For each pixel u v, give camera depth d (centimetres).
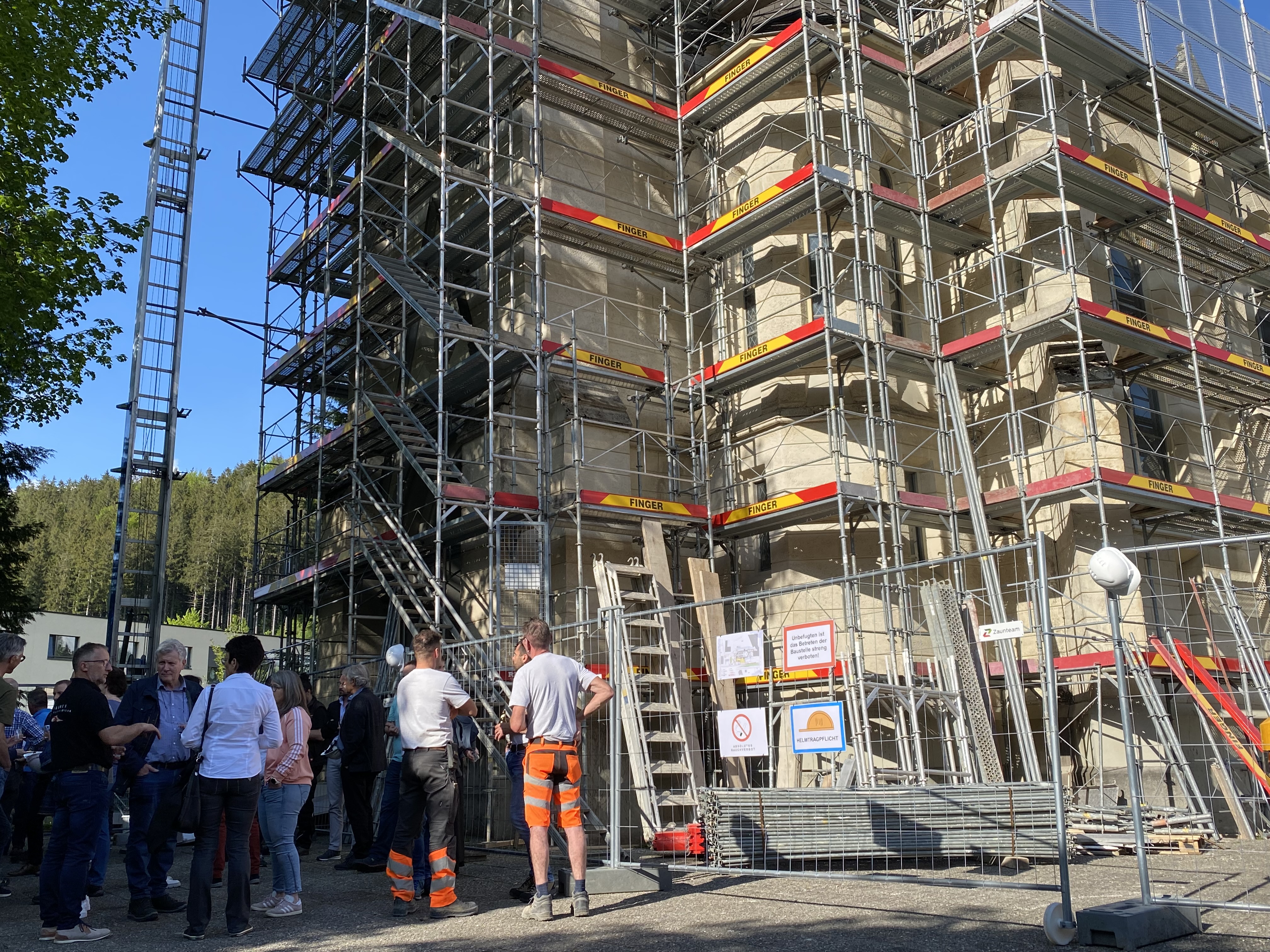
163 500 1945
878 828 983
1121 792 1648
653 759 1582
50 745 754
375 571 2006
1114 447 1850
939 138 2208
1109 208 1995
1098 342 1886
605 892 839
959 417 1909
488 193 1908
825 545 1889
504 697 1523
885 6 2261
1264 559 2133
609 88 2069
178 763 834
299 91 2562
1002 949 564
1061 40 1942
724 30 2352
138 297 2002
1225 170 2430
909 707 1501
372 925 725
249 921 717
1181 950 548
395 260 2150
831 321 1791
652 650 1608
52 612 4578
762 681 1758
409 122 2086
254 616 2706
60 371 1720
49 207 1659
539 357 1838
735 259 2144
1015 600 1934
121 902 914
